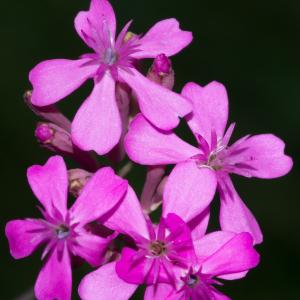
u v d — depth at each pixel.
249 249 0.11
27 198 0.16
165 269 0.10
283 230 0.17
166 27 0.11
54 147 0.11
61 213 0.11
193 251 0.10
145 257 0.10
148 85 0.11
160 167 0.11
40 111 0.12
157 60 0.11
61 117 0.12
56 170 0.11
